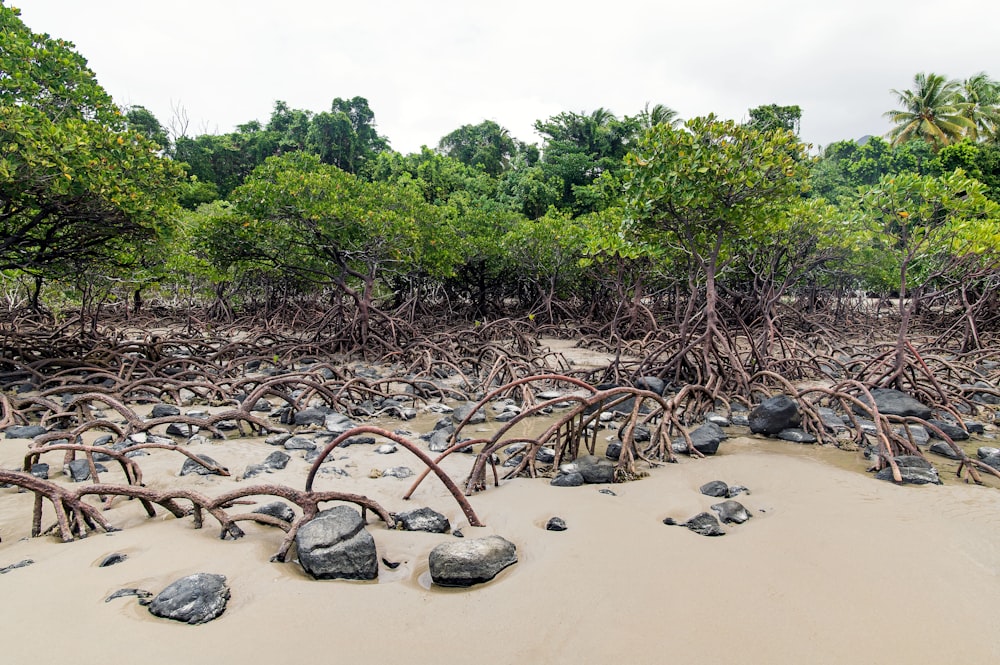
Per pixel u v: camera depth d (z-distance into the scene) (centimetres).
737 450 823
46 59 1147
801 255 1717
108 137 1082
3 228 1116
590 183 4641
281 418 984
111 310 2677
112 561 438
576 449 743
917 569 448
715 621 376
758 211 1102
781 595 408
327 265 1903
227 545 473
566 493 622
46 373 1197
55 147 962
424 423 1009
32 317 1880
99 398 854
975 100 4500
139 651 332
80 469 662
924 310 2836
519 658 337
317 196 1586
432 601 397
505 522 543
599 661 335
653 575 436
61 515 473
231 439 861
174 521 524
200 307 2988
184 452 640
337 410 1047
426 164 4669
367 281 1795
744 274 2241
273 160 1808
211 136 5828
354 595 402
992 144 3666
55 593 389
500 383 1355
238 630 356
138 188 1135
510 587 418
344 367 1232
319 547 427
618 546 486
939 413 1036
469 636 358
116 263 1365
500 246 2598
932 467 690
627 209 1157
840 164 5128
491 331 1995
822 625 372
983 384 1347
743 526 539
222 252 1662
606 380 1295
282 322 2527
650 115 4794
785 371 1372
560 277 2670
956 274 1706
